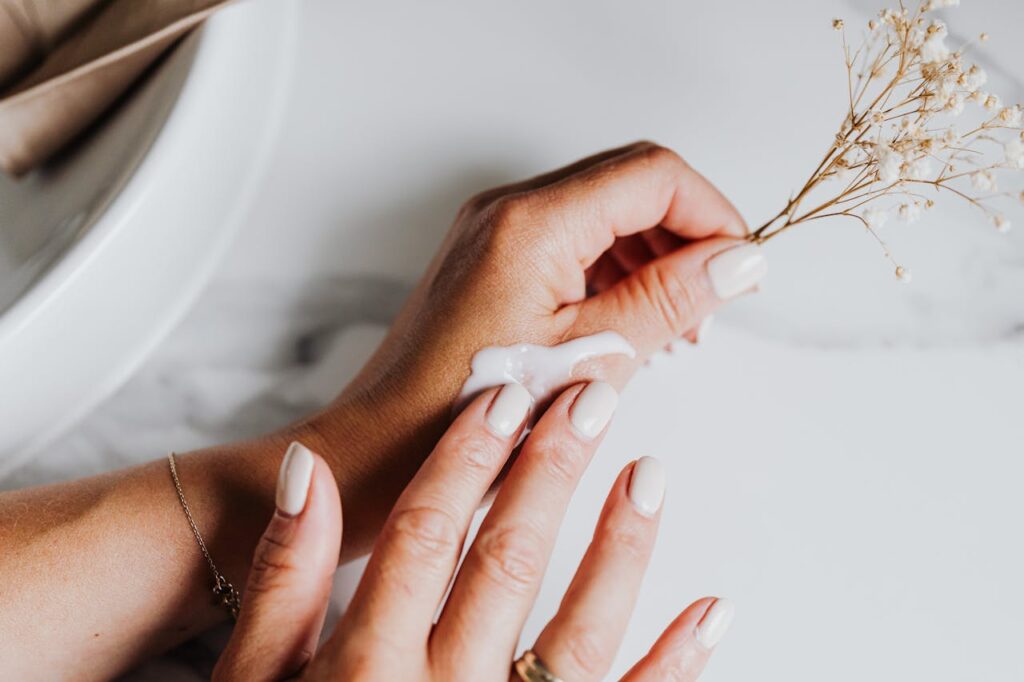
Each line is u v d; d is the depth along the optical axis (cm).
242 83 34
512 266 34
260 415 38
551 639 31
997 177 38
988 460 37
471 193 39
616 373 35
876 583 36
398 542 31
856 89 39
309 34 41
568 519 37
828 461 37
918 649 35
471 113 40
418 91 40
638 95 40
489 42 40
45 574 33
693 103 40
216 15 32
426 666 31
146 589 33
